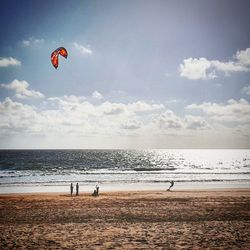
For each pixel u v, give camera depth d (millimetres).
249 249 9797
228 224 13391
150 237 11180
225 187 32312
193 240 10789
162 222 13844
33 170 58906
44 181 38969
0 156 110812
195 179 41844
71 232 12000
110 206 18281
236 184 35312
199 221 14062
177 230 12266
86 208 17625
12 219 14703
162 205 18562
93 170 59719
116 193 25109
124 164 79562
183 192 25812
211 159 133000
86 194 24750
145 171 58094
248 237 11227
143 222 13867
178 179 41906
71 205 18750
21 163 76875
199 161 110250
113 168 65562
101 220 14367
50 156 115875
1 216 15438
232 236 11336
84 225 13289
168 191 26688
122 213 16062
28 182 37656
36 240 10867
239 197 22078
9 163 76250
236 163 98875
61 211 16734
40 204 19219
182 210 16828
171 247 9938
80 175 48844
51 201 20500
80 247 9969
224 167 75312
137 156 134875
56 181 38781
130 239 10930
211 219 14531
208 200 20609
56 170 59219
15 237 11312
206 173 53469
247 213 16000
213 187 32281
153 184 35000
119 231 12125
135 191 26875
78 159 98250
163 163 88812
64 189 30641
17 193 26625
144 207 17875
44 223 13773
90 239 10953
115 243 10414
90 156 122750
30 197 22844
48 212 16453
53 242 10602
